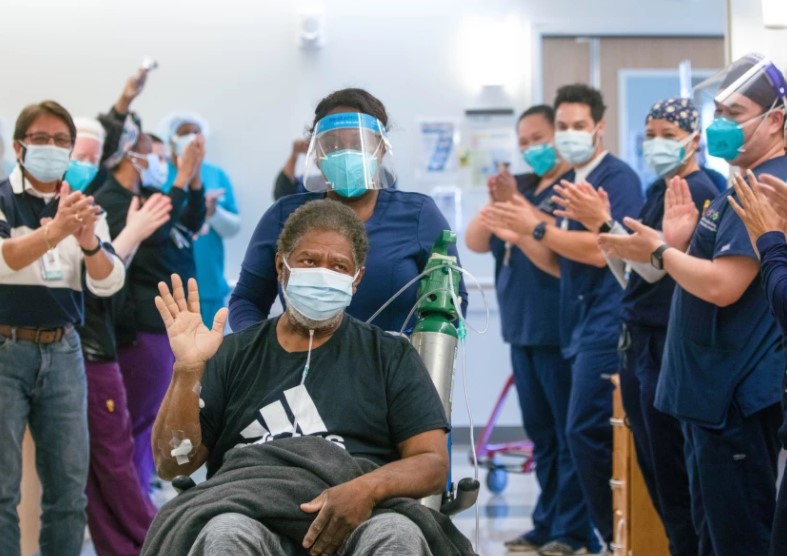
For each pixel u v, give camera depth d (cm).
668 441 389
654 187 422
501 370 820
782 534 287
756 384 332
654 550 433
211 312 741
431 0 818
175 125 757
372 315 311
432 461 249
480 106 821
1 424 387
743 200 302
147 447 529
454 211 819
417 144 818
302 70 811
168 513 238
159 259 517
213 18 804
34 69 794
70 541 406
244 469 242
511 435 820
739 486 336
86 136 492
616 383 450
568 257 481
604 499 477
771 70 344
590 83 838
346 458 246
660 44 840
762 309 333
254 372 265
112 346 460
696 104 391
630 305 402
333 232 263
